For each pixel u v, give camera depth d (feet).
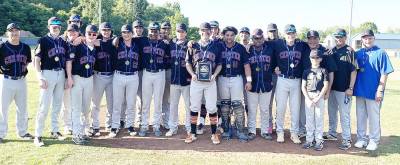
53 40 22.75
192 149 23.02
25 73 23.61
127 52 24.80
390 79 70.54
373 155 22.13
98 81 25.40
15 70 22.88
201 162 20.42
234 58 24.61
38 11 231.91
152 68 25.34
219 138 25.64
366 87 23.12
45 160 19.83
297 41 24.49
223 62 24.76
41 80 22.50
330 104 25.50
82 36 23.88
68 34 23.39
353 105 39.45
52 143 23.12
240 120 25.41
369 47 23.22
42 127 22.90
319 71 23.00
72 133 24.04
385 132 27.96
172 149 22.93
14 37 22.62
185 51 25.09
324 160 21.03
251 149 23.24
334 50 24.00
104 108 34.76
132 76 25.12
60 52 22.85
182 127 28.94
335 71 23.56
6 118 23.35
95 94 25.62
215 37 25.84
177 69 25.32
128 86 25.23
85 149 22.15
